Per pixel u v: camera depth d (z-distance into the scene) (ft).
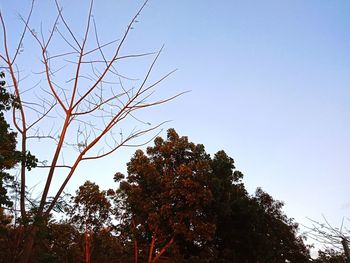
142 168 79.46
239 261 82.99
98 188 78.84
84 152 26.48
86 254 73.15
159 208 75.87
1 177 30.12
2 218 34.71
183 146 83.61
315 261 32.63
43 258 35.40
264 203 107.24
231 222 84.12
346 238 21.06
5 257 31.01
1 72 32.32
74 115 27.32
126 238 80.89
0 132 31.73
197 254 79.87
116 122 27.32
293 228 106.01
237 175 95.04
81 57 27.96
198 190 72.13
